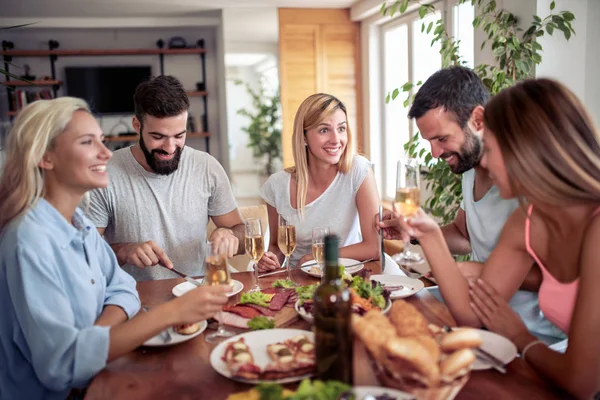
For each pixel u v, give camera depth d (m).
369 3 4.82
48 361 1.11
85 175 1.28
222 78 6.23
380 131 5.50
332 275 0.94
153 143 1.97
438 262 1.30
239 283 1.67
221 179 2.25
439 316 1.35
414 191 1.29
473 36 3.64
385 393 0.90
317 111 2.10
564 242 1.19
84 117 1.28
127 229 2.13
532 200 1.13
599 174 1.05
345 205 2.22
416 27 4.61
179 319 1.14
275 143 8.38
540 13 2.74
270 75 10.52
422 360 0.77
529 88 1.10
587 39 2.82
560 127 1.05
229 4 5.30
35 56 6.33
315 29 5.38
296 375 1.00
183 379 1.06
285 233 1.72
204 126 6.77
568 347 1.00
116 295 1.42
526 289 1.53
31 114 1.24
